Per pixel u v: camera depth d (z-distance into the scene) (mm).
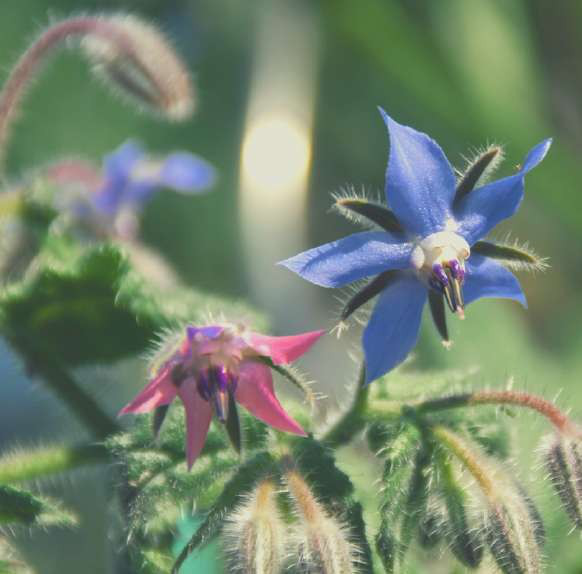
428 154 393
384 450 400
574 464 394
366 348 390
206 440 401
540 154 390
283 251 567
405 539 390
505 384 414
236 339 389
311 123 628
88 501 483
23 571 402
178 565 390
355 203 393
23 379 451
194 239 630
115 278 427
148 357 400
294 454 396
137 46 435
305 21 666
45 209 433
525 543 388
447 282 389
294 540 387
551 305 618
